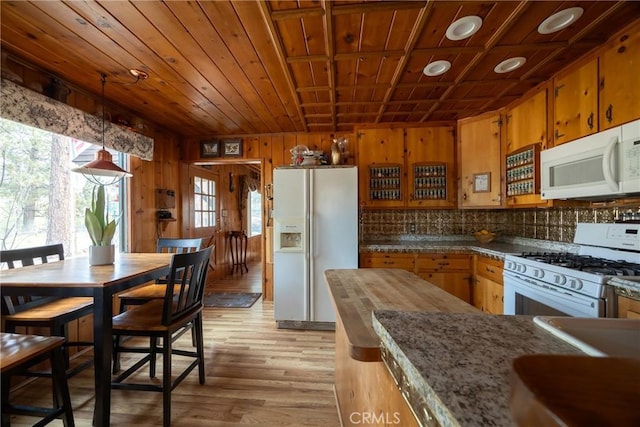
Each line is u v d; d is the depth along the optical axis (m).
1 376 1.35
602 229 1.95
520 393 0.28
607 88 1.69
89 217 1.94
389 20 1.57
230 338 2.68
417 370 0.42
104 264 1.96
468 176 3.02
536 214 2.79
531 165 2.35
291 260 2.90
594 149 1.72
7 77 1.83
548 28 1.62
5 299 1.67
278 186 2.92
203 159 3.83
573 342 0.52
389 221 3.48
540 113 2.28
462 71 2.11
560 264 1.71
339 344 1.61
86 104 2.44
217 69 2.10
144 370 2.12
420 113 2.97
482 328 0.58
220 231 5.17
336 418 1.64
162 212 3.38
